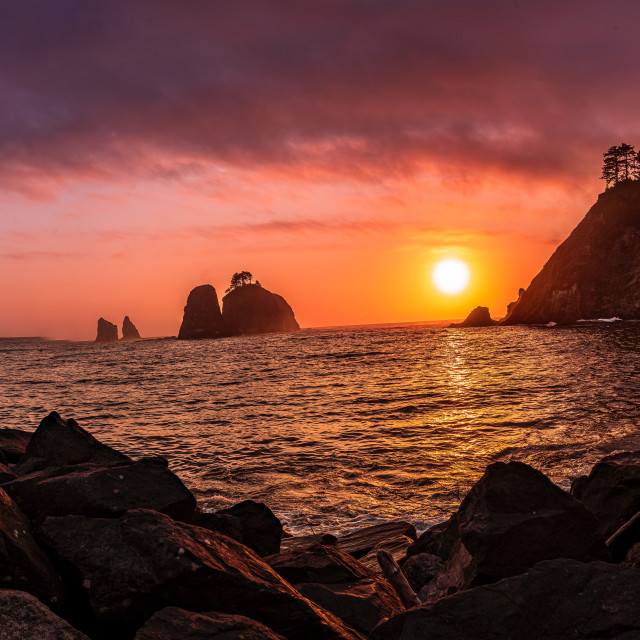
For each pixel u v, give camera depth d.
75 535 5.24
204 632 4.28
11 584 4.65
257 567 5.25
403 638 4.34
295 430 25.80
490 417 26.28
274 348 114.06
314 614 4.92
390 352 80.50
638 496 7.75
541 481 6.07
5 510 5.23
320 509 14.60
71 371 74.19
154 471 6.64
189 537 5.12
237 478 18.02
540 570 4.68
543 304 142.25
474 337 109.25
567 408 27.23
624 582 4.41
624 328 106.31
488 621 4.34
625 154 146.12
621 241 131.88
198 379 55.34
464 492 15.55
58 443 8.06
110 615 4.68
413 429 24.59
